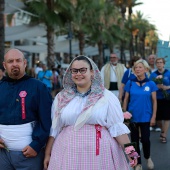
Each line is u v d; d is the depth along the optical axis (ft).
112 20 118.21
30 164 11.88
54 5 68.49
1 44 43.27
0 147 11.91
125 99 20.63
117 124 11.46
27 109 11.82
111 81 30.12
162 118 27.66
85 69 11.51
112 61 30.37
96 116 11.21
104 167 11.09
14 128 11.81
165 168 21.02
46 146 12.07
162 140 28.37
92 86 11.66
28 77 12.23
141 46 219.82
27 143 11.84
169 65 37.76
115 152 11.37
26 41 130.11
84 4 80.02
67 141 11.25
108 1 121.80
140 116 20.01
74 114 11.32
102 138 11.24
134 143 11.55
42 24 76.54
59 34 101.04
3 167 12.06
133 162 11.36
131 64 28.35
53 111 11.98
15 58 11.96
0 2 43.42
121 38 135.95
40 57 145.69
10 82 12.17
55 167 11.29
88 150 11.09
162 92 27.17
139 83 20.34
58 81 64.75
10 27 75.87
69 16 71.51
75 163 11.03
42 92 11.99
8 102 11.90
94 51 157.58
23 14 76.18
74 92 11.79
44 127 11.86
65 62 157.99
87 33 103.19
